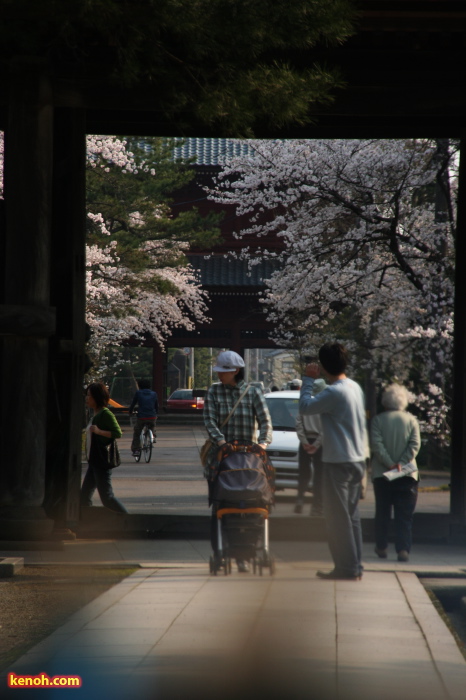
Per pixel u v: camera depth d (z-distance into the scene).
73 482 38.91
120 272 125.12
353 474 27.95
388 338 89.69
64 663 17.28
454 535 38.66
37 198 35.94
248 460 28.48
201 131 42.81
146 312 165.25
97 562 32.12
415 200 89.00
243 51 32.34
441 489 68.06
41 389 35.91
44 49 36.16
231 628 20.20
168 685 15.66
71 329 38.94
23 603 25.61
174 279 161.25
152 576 28.56
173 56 33.94
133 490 62.06
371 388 91.56
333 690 15.62
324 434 28.31
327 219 89.56
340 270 88.06
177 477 73.56
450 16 34.81
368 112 37.84
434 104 37.72
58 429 38.94
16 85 35.97
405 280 89.00
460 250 39.69
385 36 36.22
